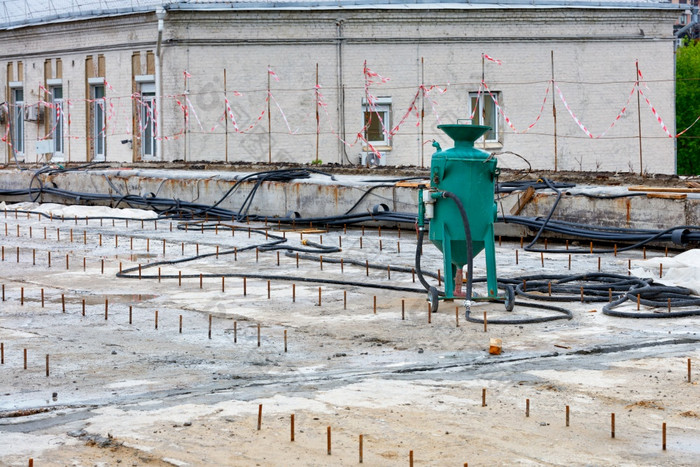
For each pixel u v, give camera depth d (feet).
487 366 32.99
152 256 61.41
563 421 26.84
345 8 124.77
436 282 49.80
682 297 43.62
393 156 127.85
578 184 77.87
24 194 104.68
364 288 48.73
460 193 42.73
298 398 29.09
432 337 37.65
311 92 125.80
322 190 79.25
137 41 129.18
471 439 25.34
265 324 40.47
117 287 49.83
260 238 70.18
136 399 29.40
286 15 124.06
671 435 25.75
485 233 43.11
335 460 23.84
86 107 138.62
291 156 126.11
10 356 35.14
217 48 124.16
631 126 135.23
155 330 39.58
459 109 129.39
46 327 40.24
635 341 36.35
